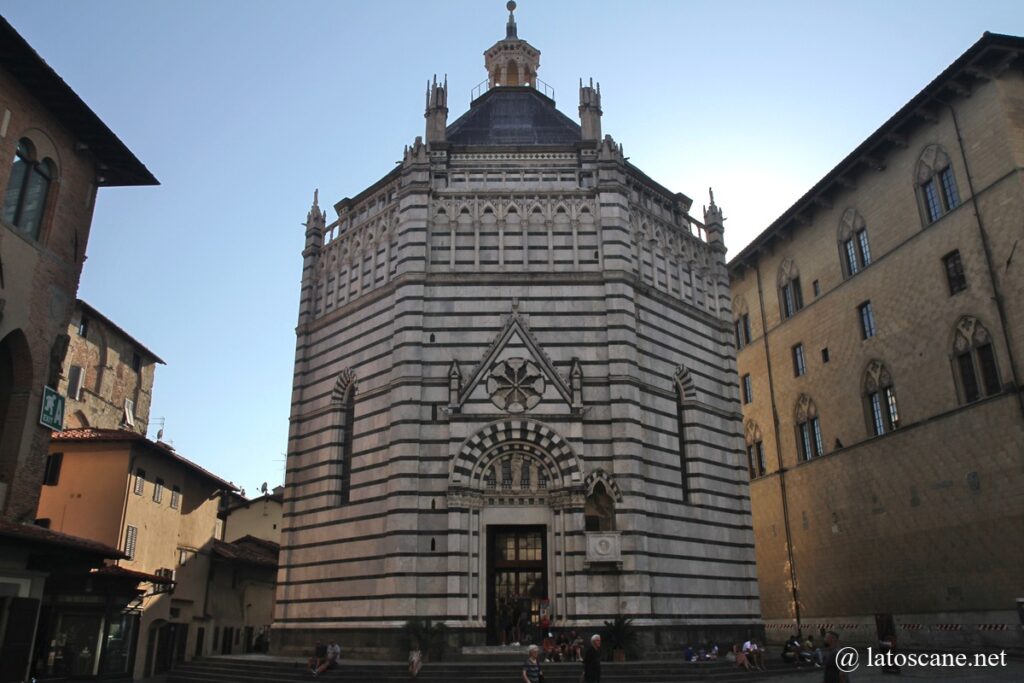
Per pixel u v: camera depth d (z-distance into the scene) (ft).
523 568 124.16
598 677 81.41
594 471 124.57
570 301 135.85
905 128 158.51
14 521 92.48
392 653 116.16
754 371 208.13
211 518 180.45
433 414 128.36
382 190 152.76
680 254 155.53
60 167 110.01
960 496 141.28
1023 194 132.36
